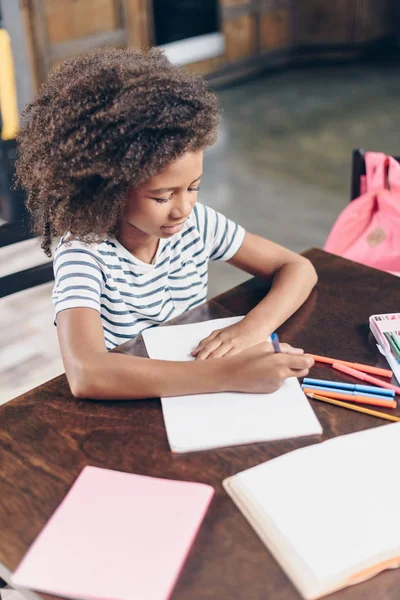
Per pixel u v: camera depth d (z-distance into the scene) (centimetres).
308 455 78
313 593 64
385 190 149
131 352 99
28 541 71
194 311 109
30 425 87
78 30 389
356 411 87
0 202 248
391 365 95
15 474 79
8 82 268
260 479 75
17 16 329
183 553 67
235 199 327
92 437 85
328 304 111
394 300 112
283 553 67
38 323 227
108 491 75
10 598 124
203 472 78
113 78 93
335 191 333
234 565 67
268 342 94
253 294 115
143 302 116
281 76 517
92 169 91
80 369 91
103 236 102
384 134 404
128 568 66
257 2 491
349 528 69
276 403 88
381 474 76
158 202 95
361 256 151
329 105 455
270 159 374
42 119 97
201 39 476
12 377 200
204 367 91
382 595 64
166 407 88
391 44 548
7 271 258
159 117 89
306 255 127
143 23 424
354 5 520
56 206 99
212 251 124
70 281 104
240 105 461
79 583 65
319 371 95
